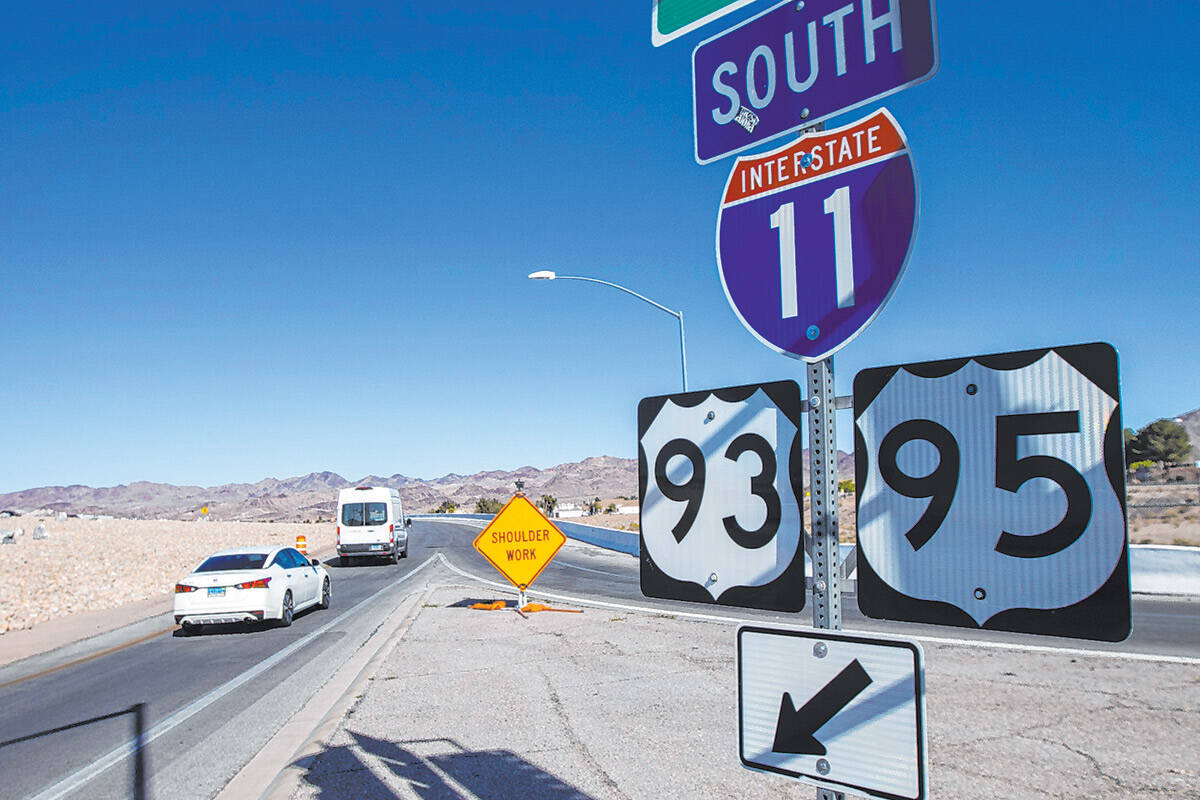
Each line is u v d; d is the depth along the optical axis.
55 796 5.43
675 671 7.96
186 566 27.67
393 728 6.04
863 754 1.95
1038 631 1.71
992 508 1.79
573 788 4.64
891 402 1.97
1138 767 4.83
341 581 23.42
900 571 1.92
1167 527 24.84
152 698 8.52
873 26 2.14
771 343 2.25
